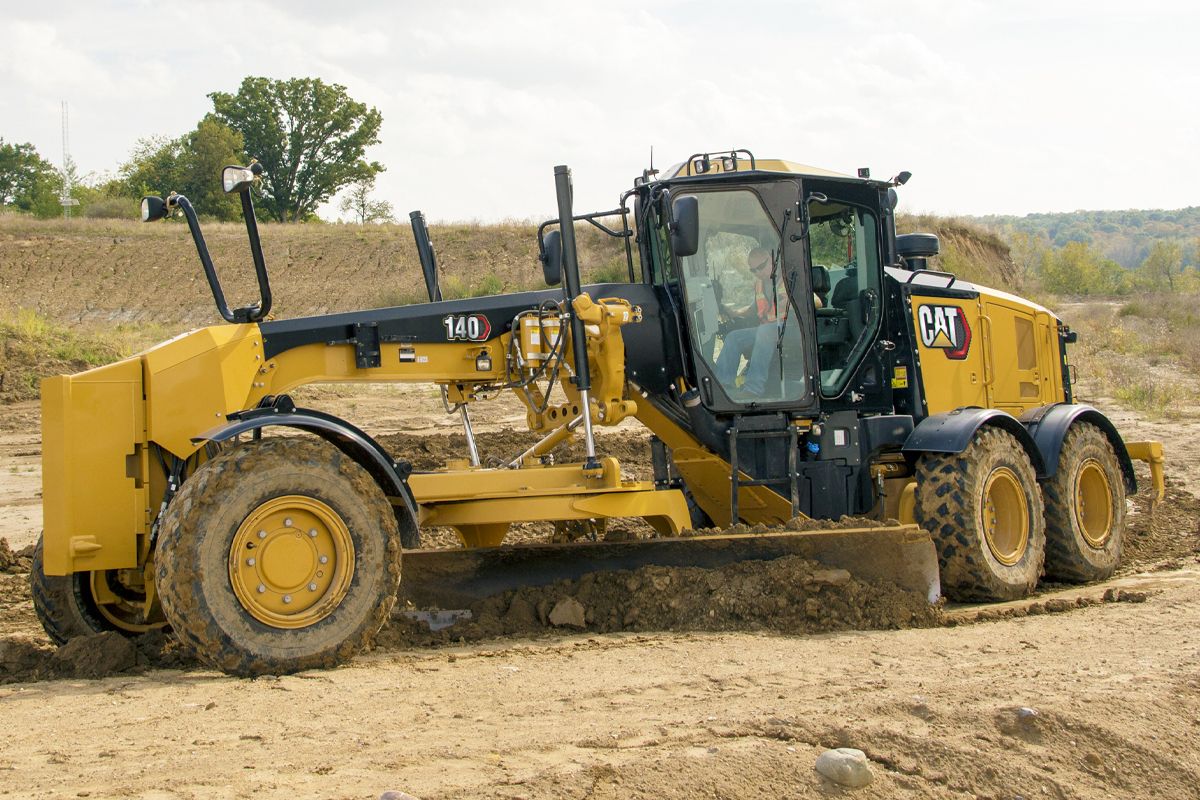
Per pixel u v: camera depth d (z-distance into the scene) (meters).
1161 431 15.91
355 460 6.22
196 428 6.07
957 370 8.60
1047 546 8.45
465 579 6.84
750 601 6.60
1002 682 5.12
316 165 72.88
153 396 5.98
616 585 6.80
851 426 7.76
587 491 6.78
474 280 37.03
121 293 36.59
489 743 4.26
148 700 5.09
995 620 6.97
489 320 7.04
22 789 3.83
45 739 4.47
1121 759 4.39
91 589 6.45
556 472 6.83
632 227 8.81
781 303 7.66
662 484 7.97
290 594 5.67
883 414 8.11
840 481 7.76
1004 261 42.72
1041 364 9.66
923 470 7.71
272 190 72.19
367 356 6.68
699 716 4.58
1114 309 36.59
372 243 40.38
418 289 36.22
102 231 41.69
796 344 7.66
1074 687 5.04
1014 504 7.86
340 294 36.72
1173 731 4.64
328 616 5.71
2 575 8.88
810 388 7.65
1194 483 12.53
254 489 5.59
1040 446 8.38
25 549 9.32
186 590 5.43
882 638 6.29
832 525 7.00
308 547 5.73
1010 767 4.18
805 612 6.57
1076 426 8.76
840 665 5.57
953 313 8.62
